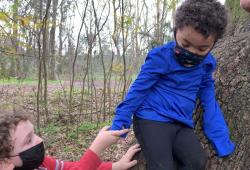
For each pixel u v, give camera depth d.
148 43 8.98
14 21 6.88
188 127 2.27
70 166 2.21
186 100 2.26
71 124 7.58
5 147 1.74
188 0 2.05
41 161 1.93
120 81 9.67
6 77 10.63
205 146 2.31
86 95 10.65
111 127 2.23
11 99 9.80
